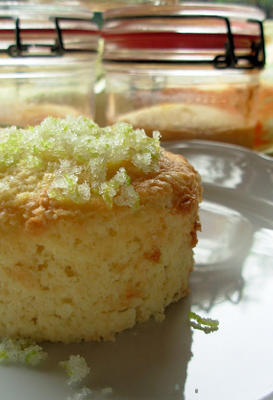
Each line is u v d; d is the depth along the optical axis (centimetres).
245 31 28
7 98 27
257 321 18
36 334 17
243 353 16
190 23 27
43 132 19
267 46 32
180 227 18
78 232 16
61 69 27
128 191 17
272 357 16
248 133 29
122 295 17
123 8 29
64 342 17
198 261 21
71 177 17
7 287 17
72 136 18
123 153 18
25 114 27
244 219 23
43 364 16
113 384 15
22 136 19
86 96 29
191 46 27
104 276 17
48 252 16
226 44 27
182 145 27
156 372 16
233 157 27
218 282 19
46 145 18
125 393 15
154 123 28
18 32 25
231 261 21
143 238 17
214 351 16
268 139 31
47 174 17
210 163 26
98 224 16
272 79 31
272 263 20
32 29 26
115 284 17
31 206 16
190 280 20
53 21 26
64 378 16
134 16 27
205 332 17
